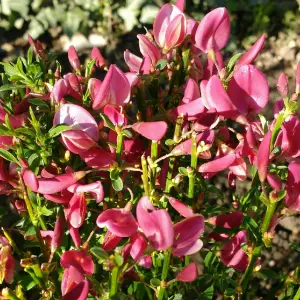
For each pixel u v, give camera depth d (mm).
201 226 118
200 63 161
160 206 148
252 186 150
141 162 142
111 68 126
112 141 140
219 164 135
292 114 126
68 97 142
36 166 133
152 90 155
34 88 151
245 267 152
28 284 148
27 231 140
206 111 139
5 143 140
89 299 150
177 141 135
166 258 122
